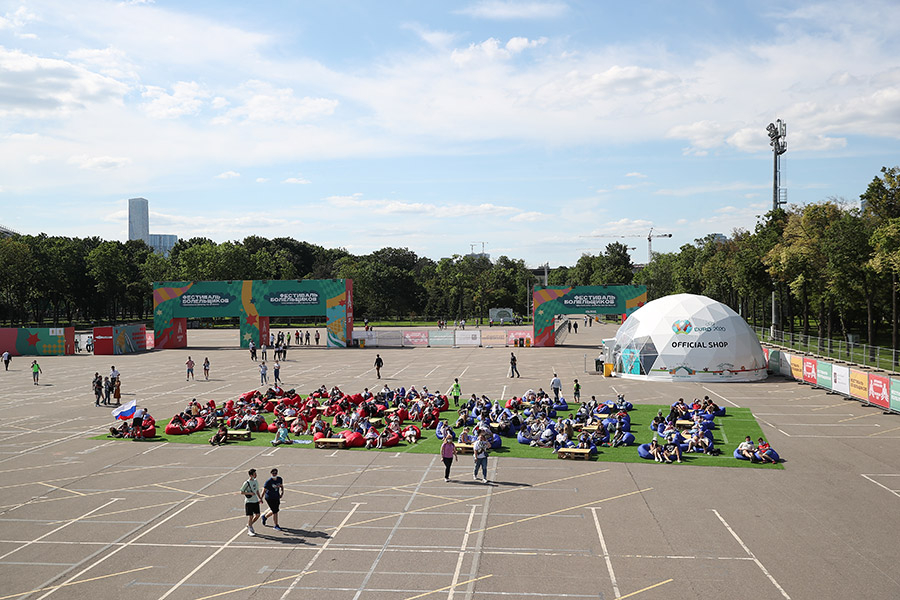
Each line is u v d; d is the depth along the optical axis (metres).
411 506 24.75
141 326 94.19
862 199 75.06
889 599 16.95
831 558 19.58
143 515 24.06
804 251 76.69
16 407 47.44
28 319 163.25
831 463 30.33
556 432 34.66
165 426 39.84
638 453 32.06
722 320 56.88
